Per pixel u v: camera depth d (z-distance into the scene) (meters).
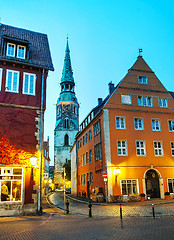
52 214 15.93
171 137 26.89
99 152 26.44
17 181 15.46
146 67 28.55
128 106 26.05
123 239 7.91
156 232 8.88
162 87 28.42
